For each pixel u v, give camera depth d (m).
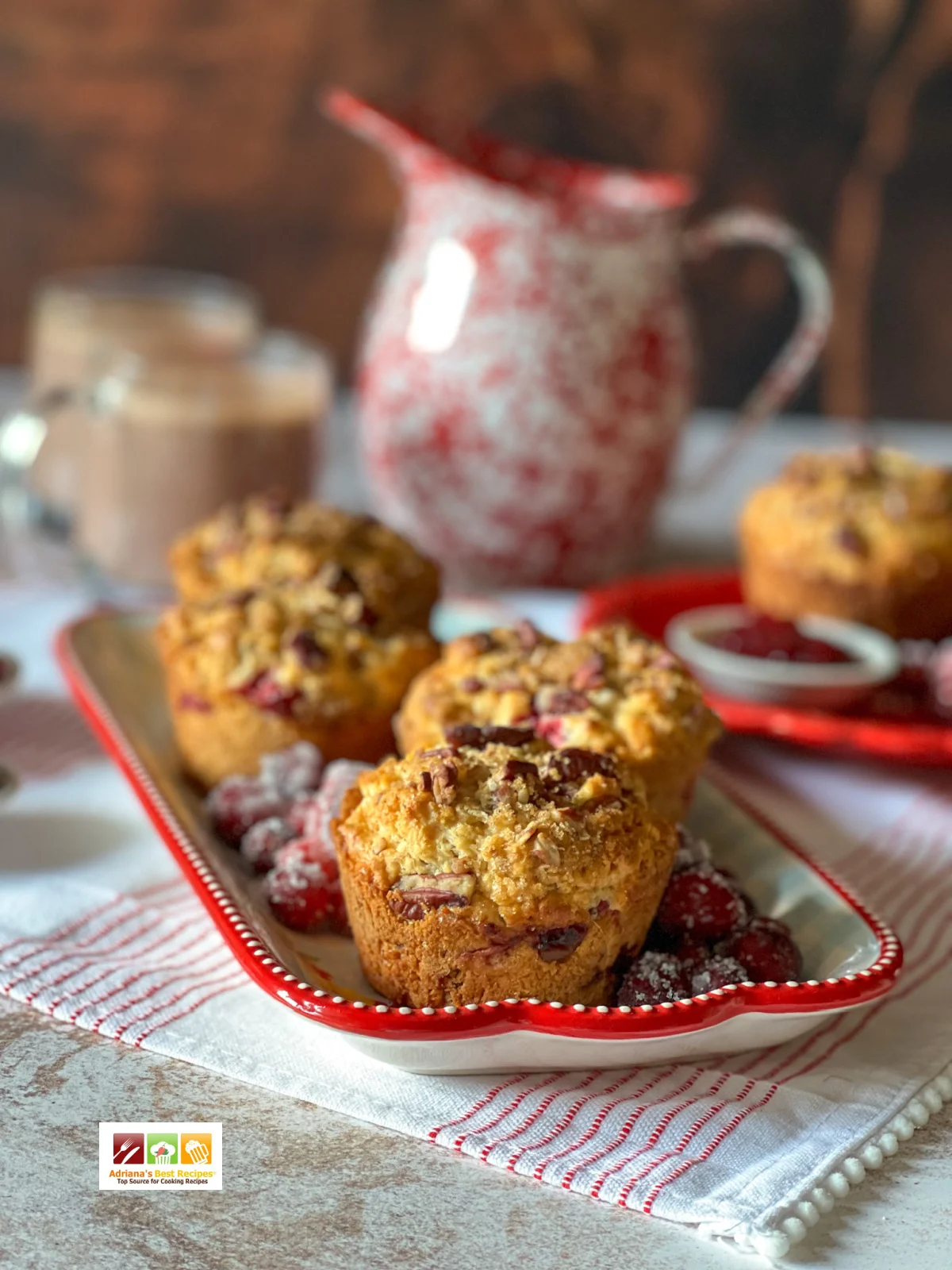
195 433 0.82
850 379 1.16
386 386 0.84
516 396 0.81
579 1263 0.47
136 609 0.78
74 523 0.84
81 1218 0.47
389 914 0.52
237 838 0.61
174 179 1.17
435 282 0.82
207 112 1.15
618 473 0.83
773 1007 0.50
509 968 0.52
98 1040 0.53
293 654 0.63
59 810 0.64
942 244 1.13
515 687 0.60
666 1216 0.47
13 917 0.57
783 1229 0.47
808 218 1.13
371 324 0.87
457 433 0.82
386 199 1.16
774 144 1.12
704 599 0.83
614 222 0.81
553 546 0.85
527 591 0.86
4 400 1.10
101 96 1.16
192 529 0.83
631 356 0.82
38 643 0.78
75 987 0.54
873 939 0.53
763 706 0.72
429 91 1.13
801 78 1.11
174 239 1.18
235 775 0.64
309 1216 0.48
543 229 0.81
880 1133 0.50
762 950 0.53
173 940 0.57
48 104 1.16
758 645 0.74
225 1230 0.47
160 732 0.69
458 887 0.51
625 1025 0.49
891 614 0.79
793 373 0.86
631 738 0.58
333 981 0.54
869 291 1.14
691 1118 0.50
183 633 0.65
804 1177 0.48
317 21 1.13
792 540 0.80
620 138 1.13
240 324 0.94
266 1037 0.53
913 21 1.09
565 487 0.83
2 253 1.19
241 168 1.16
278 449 0.83
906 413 1.17
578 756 0.54
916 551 0.78
